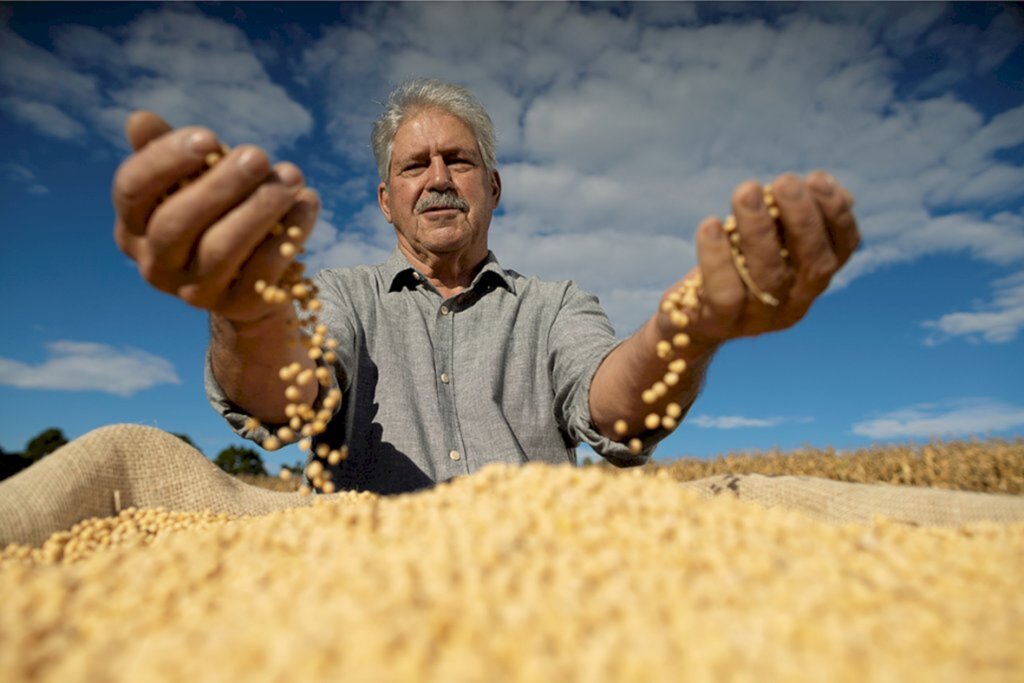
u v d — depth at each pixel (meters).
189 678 0.21
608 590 0.26
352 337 0.63
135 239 0.34
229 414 0.47
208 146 0.32
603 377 0.51
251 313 0.37
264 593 0.27
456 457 0.65
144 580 0.29
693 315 0.39
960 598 0.28
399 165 0.75
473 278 0.78
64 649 0.23
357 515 0.35
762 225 0.33
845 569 0.29
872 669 0.21
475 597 0.25
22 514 0.50
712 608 0.25
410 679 0.20
